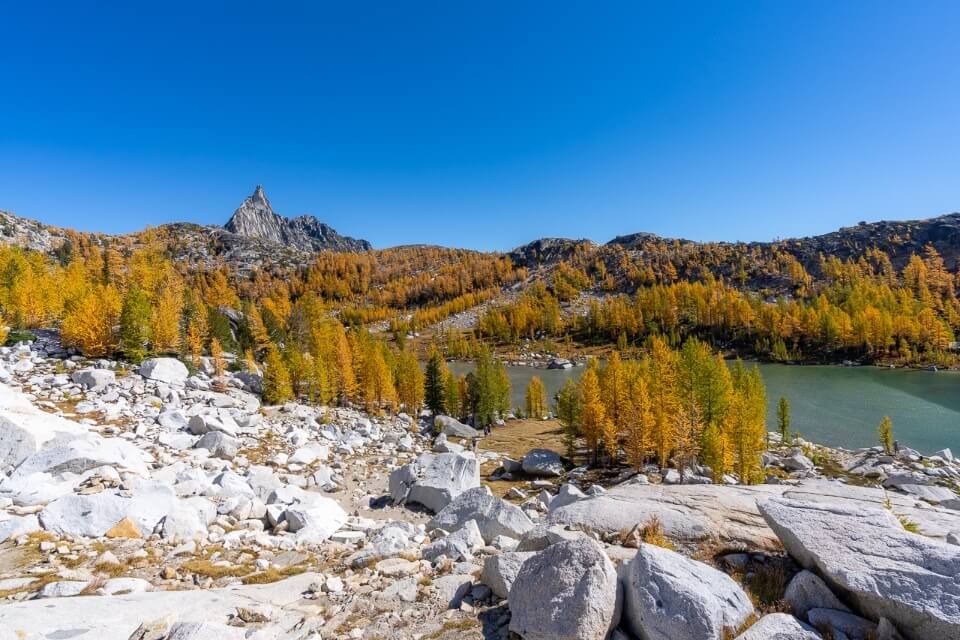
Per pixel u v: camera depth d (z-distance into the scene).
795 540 10.17
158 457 24.91
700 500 15.87
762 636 7.47
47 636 7.50
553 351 178.12
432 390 83.75
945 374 109.50
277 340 101.44
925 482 39.28
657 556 9.04
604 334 197.00
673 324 184.62
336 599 10.36
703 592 8.18
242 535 15.55
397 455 42.97
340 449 39.09
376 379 71.25
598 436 54.34
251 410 43.62
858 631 8.05
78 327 49.19
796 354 141.38
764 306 171.38
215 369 58.97
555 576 8.84
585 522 14.77
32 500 15.03
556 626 8.12
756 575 10.73
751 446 43.19
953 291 172.00
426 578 11.33
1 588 9.91
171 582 11.10
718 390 53.12
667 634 7.75
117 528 13.80
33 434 18.69
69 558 11.84
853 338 135.12
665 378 54.56
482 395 80.12
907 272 188.25
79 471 17.92
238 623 8.92
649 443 48.00
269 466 30.33
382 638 8.80
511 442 68.94
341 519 19.47
